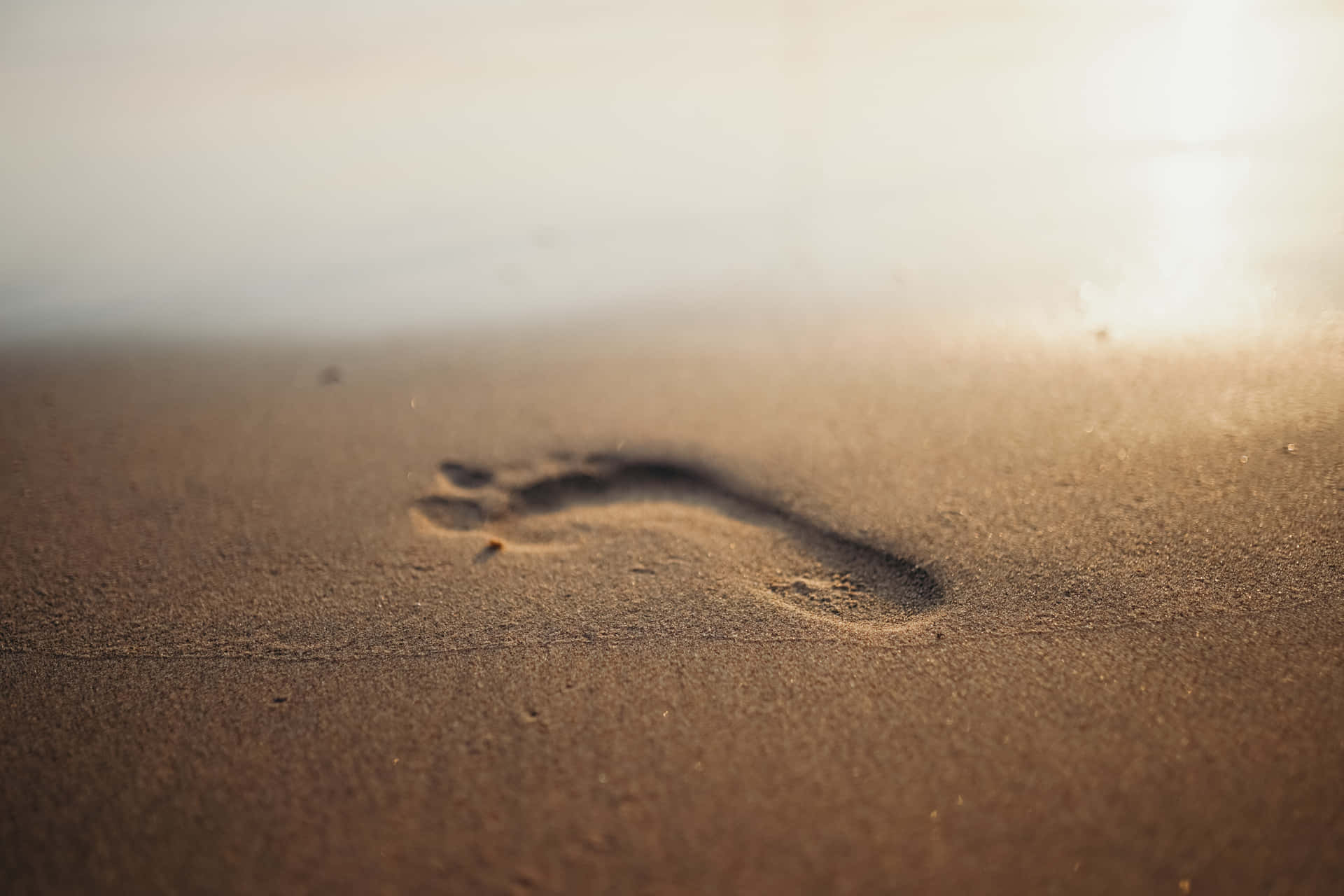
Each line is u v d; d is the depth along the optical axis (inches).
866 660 20.0
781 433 25.8
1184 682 19.2
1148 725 18.6
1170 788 17.8
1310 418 24.0
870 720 19.0
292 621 21.4
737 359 29.0
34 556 23.1
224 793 18.5
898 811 17.8
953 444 24.9
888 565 22.0
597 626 21.0
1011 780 18.1
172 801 18.4
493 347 30.5
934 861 17.2
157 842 17.9
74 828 18.1
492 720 19.4
